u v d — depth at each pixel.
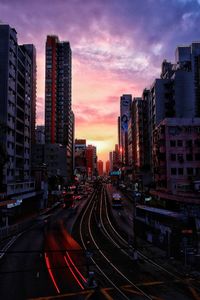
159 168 73.12
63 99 169.75
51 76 168.75
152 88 93.44
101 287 24.84
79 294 23.33
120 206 80.75
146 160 111.06
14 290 24.19
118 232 50.59
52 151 130.88
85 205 90.44
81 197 111.44
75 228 54.25
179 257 32.81
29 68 81.81
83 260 33.25
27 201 72.31
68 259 33.66
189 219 37.03
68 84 171.62
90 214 71.38
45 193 84.88
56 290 24.17
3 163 55.59
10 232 47.59
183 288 24.52
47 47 170.75
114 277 27.36
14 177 66.50
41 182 82.31
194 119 70.00
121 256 34.97
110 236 47.25
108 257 34.56
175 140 69.44
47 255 35.28
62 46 173.75
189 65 97.75
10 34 65.19
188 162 68.75
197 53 98.25
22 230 51.84
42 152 131.00
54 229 52.72
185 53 100.94
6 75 62.97
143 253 36.06
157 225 39.75
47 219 63.97
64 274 28.23
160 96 87.50
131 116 152.62
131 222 60.50
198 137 69.19
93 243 42.12
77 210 78.88
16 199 58.88
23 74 76.44
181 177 68.00
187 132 69.50
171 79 87.31
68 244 41.19
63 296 22.94
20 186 65.81
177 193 57.53
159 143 72.94
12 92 66.88
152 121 94.81
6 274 28.14
